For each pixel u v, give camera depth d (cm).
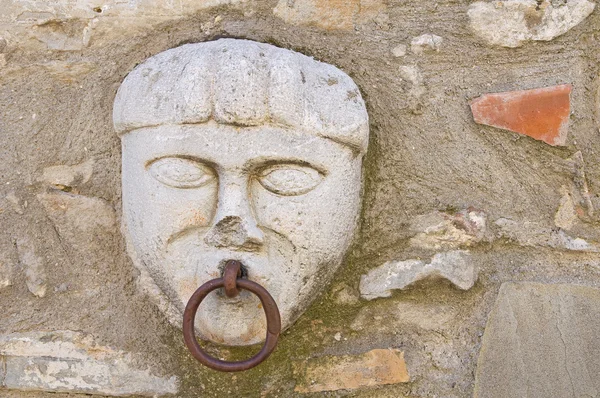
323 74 121
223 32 129
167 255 119
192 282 118
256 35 129
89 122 130
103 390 129
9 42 130
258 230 115
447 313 129
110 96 130
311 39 129
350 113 117
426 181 129
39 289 129
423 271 127
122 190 127
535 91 127
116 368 129
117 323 130
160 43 130
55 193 129
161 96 115
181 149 113
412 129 129
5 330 129
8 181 130
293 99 112
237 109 110
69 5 130
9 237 129
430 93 129
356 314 130
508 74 128
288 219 116
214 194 116
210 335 119
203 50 117
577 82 128
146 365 130
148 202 118
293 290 120
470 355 128
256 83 111
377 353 129
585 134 128
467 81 129
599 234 129
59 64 130
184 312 110
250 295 117
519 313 127
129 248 129
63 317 130
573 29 128
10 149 130
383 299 129
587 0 127
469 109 128
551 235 129
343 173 119
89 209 130
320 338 130
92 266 130
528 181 129
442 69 129
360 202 128
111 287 130
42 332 129
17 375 129
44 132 130
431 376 128
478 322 128
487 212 129
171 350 130
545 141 128
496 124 128
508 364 126
